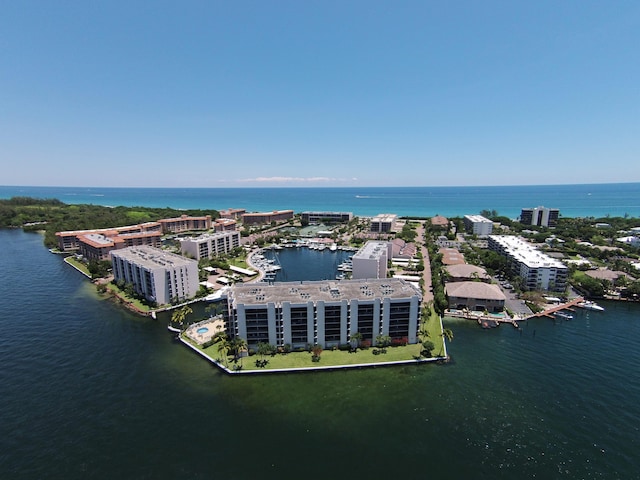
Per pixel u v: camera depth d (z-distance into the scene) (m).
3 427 90.06
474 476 76.44
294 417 94.38
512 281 196.50
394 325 129.88
